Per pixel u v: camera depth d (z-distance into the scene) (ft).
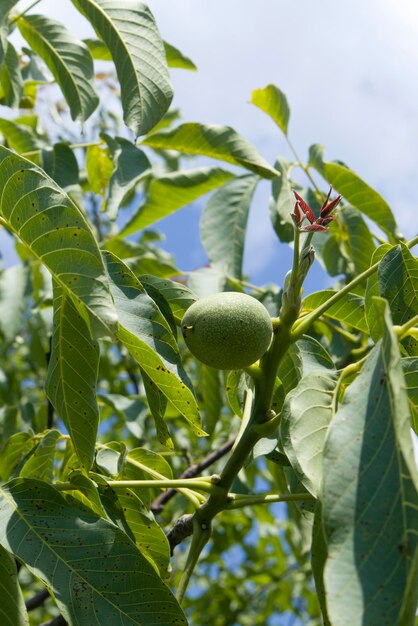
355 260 8.65
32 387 14.89
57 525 4.64
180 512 12.31
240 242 8.86
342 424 3.64
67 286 4.46
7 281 10.52
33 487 4.79
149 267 9.25
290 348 5.65
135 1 6.75
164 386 5.14
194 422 5.23
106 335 4.34
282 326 5.01
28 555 4.52
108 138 7.87
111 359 13.78
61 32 7.88
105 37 6.66
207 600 18.04
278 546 15.51
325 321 8.63
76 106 7.84
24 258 10.80
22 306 10.42
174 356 5.10
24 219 4.55
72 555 4.56
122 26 6.64
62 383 5.08
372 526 3.34
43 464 6.09
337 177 8.40
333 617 3.13
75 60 7.87
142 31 6.66
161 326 5.12
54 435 6.05
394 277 5.14
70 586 4.46
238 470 5.17
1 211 4.62
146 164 7.85
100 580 4.50
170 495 9.56
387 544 3.28
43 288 11.09
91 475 5.36
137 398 10.22
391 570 3.22
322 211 4.84
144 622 4.43
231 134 8.39
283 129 8.93
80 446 5.13
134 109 6.51
